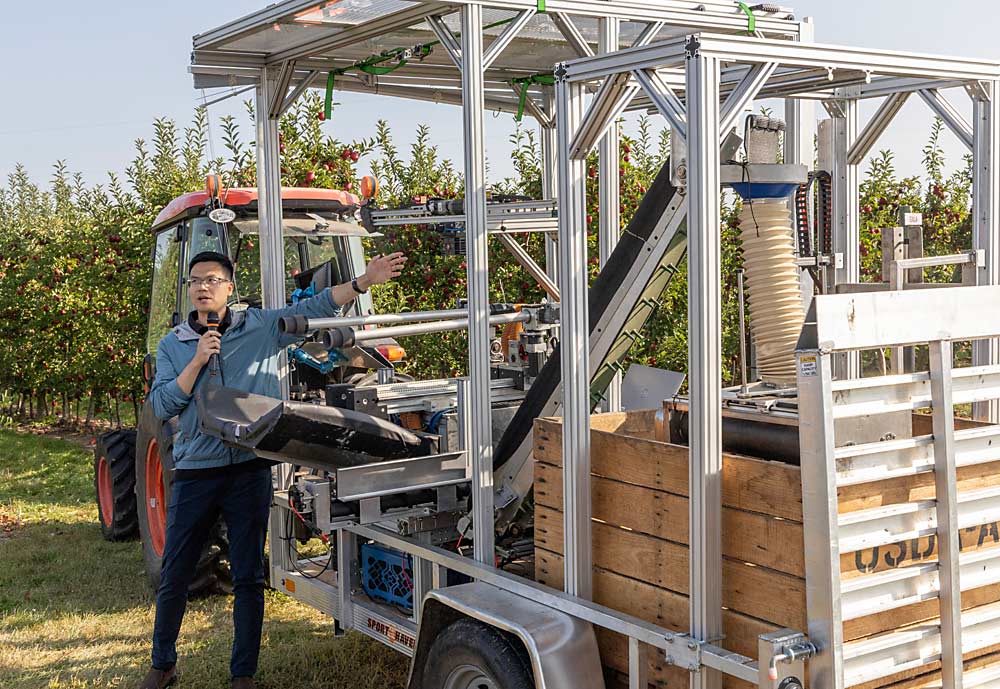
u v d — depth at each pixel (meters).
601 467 2.96
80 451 10.52
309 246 6.16
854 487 2.30
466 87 3.28
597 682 2.84
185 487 3.99
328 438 3.47
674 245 3.11
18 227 13.11
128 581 6.01
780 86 3.74
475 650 3.02
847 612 2.25
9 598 5.68
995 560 2.53
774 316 2.93
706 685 2.52
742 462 2.51
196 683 4.33
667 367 7.19
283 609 5.37
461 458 3.61
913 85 3.71
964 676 2.51
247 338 4.02
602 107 2.72
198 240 5.66
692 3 3.90
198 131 10.46
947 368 2.39
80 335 10.77
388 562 3.91
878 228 7.83
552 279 5.26
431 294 8.22
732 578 2.56
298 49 4.16
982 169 3.30
